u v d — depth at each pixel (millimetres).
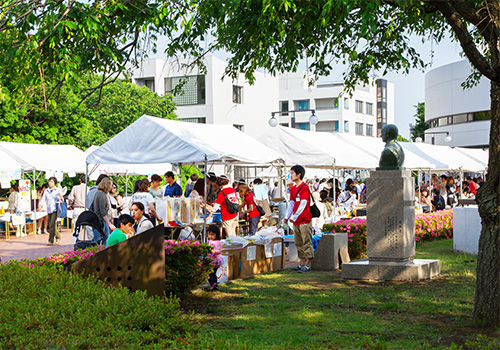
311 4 8812
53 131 27547
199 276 8695
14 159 20875
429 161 28094
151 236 7203
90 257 7113
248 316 7457
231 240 10547
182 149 12133
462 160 31172
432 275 10484
